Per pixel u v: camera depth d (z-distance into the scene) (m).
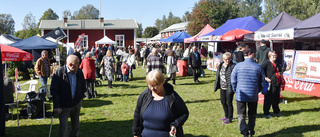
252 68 4.82
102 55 13.98
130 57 13.91
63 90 4.50
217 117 6.69
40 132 5.79
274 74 6.17
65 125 4.55
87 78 9.20
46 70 9.28
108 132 5.75
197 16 51.78
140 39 84.44
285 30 8.73
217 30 16.33
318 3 39.94
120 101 8.90
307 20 9.38
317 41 12.16
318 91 8.16
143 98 3.30
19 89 8.46
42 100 6.87
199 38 15.88
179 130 3.17
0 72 4.93
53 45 15.29
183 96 9.45
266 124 5.92
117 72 13.82
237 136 5.33
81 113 7.37
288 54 9.13
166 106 3.15
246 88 4.82
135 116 3.38
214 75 15.16
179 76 15.27
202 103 8.28
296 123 5.90
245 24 14.90
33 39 15.18
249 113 4.99
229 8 51.84
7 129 5.98
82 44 37.25
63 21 38.91
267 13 65.56
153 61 9.76
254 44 15.73
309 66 8.30
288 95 9.14
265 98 6.36
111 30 37.66
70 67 4.48
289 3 48.28
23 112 7.00
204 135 5.43
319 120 6.02
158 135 3.13
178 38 21.91
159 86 3.16
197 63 12.65
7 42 20.14
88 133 5.69
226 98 6.12
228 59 5.77
